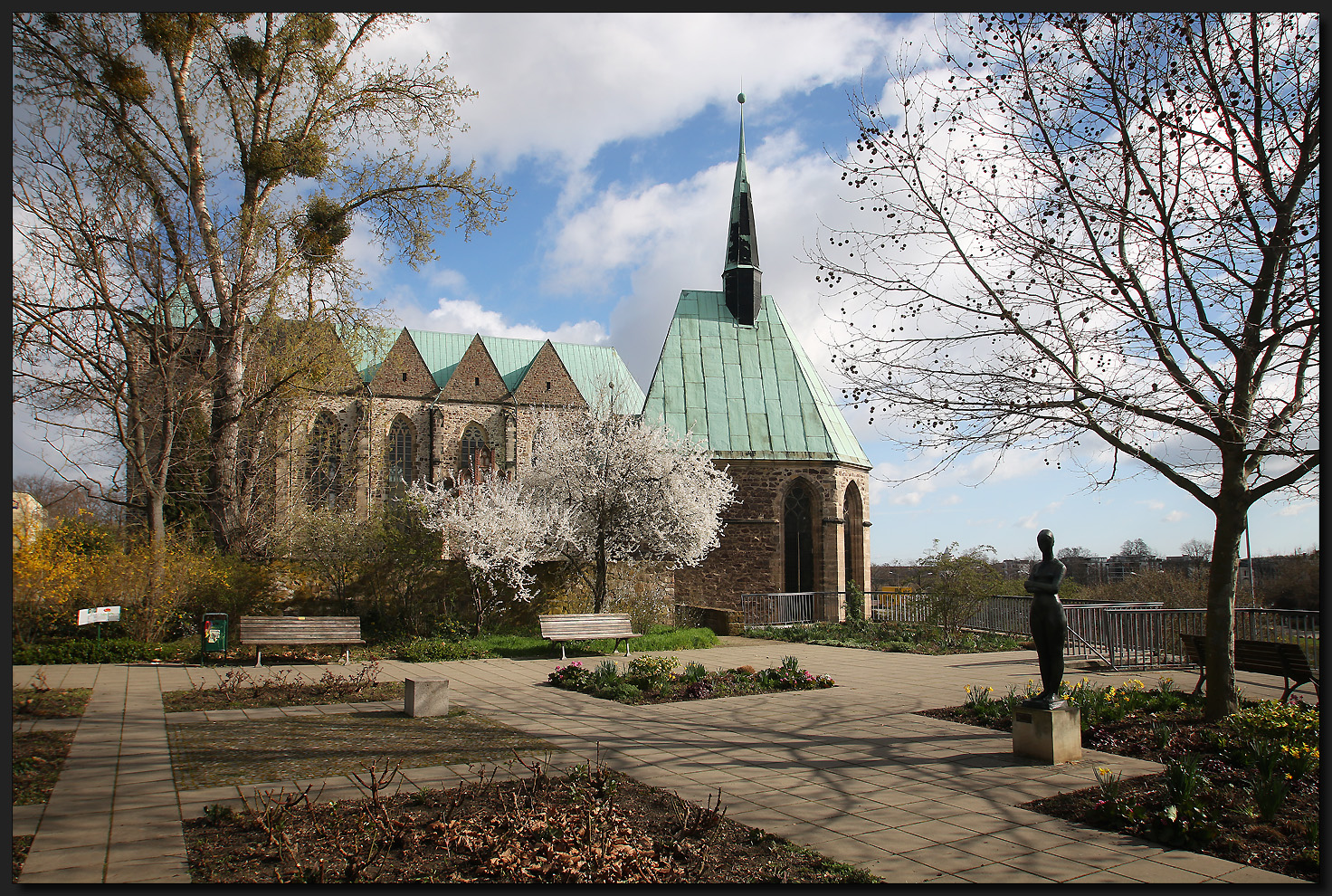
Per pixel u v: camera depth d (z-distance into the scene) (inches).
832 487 1168.2
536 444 955.3
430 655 658.8
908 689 509.0
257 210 867.4
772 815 248.2
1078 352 359.3
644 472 864.9
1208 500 370.0
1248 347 348.2
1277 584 919.7
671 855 211.9
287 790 267.4
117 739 347.6
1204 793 259.4
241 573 740.0
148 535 749.9
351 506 1146.7
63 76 736.3
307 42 863.7
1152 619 636.7
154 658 611.5
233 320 832.9
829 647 791.7
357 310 930.7
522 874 194.4
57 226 711.1
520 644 703.7
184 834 223.3
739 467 1141.1
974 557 823.7
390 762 308.0
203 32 816.9
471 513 777.6
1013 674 580.7
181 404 828.0
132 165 782.5
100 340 739.4
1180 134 349.4
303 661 630.5
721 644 815.1
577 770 288.7
